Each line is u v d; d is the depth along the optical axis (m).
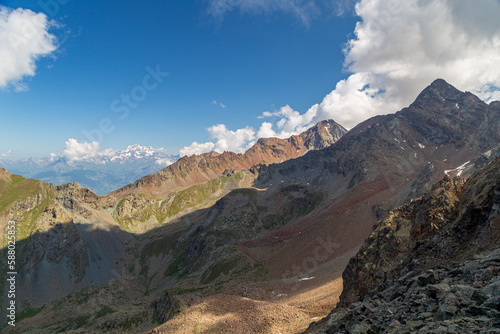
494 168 46.88
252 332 62.47
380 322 23.80
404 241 58.00
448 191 56.41
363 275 58.06
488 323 16.27
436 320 19.77
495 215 37.41
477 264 25.91
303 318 67.56
